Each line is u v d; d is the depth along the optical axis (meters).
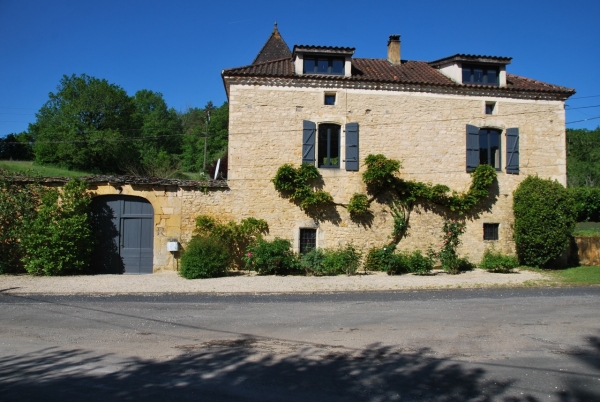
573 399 4.56
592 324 7.83
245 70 15.62
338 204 15.70
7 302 9.60
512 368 5.48
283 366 5.48
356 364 5.58
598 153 53.94
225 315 8.48
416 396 4.59
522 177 16.88
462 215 16.44
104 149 41.00
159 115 54.59
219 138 48.06
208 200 15.05
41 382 4.86
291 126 15.60
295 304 9.72
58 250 13.23
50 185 14.05
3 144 46.97
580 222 27.52
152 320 7.99
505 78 17.50
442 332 7.22
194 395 4.52
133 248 14.59
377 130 16.02
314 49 15.82
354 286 12.26
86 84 43.47
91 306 9.24
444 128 16.39
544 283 13.08
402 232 16.02
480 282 13.13
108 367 5.39
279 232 15.34
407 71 17.78
